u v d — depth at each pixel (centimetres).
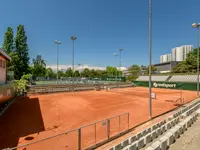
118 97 2788
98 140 938
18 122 1319
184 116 1276
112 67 10731
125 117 1452
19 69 5200
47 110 1761
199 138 884
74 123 1307
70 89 3591
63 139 962
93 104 2130
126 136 1002
